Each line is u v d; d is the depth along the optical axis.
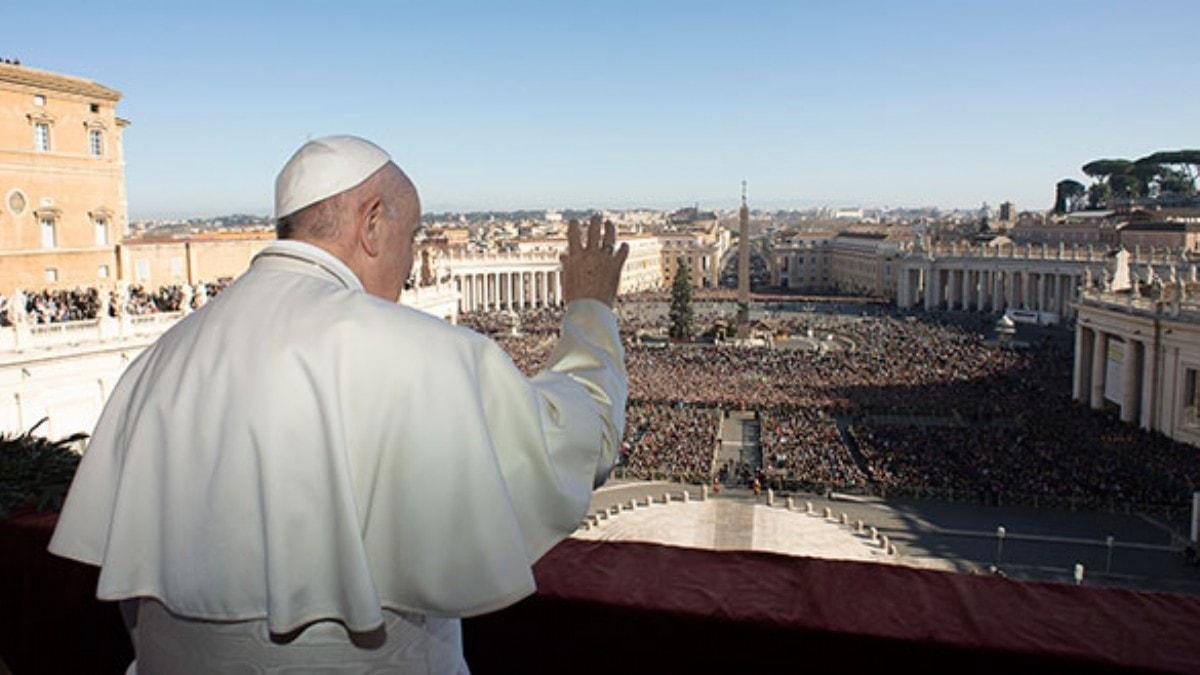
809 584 5.32
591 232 4.30
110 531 3.19
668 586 5.33
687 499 42.22
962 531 43.28
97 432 3.50
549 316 135.75
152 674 3.17
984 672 4.60
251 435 2.95
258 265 3.46
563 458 3.31
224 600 2.93
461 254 156.62
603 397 3.70
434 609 2.94
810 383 78.44
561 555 5.81
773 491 49.88
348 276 3.42
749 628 4.93
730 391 74.44
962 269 150.00
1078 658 4.47
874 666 4.74
